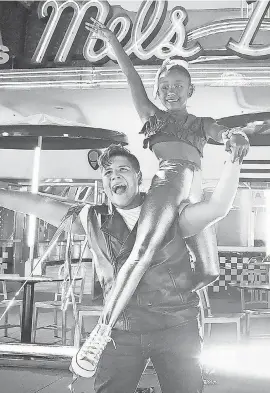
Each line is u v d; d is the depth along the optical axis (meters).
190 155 2.39
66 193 7.99
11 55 5.54
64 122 4.43
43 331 6.16
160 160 2.45
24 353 4.76
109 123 5.36
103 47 5.23
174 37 5.37
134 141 5.29
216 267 2.20
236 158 1.88
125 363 1.96
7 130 4.21
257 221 10.42
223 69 5.12
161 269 1.99
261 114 4.11
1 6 5.57
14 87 5.43
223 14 5.62
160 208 1.99
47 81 5.39
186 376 1.96
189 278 2.03
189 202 2.18
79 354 1.92
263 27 5.28
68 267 2.21
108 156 2.05
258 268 9.06
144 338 1.96
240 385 4.12
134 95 2.62
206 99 5.17
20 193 2.20
